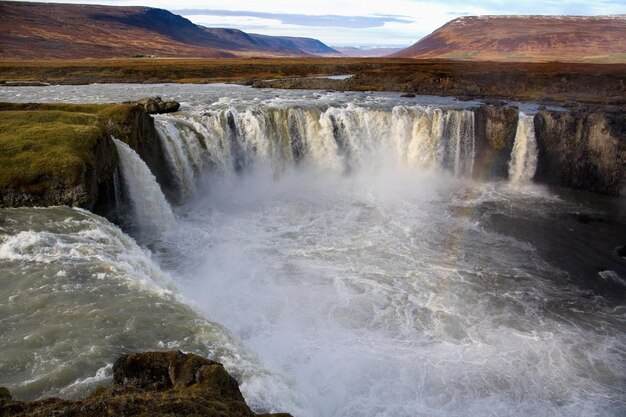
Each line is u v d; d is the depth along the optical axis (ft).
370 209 123.85
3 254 61.11
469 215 123.75
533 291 88.07
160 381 39.58
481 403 59.82
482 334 73.92
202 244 98.73
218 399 35.94
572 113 147.74
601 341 74.18
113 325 49.01
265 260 93.45
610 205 135.64
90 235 69.36
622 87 212.43
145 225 102.01
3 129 94.27
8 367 41.93
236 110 139.74
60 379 40.57
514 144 152.97
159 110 138.92
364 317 76.33
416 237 107.86
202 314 55.62
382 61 416.05
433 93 217.97
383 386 61.46
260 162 139.23
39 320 48.73
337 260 94.94
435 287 86.74
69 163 81.00
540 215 126.41
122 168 100.12
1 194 76.69
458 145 153.07
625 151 139.23
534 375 65.31
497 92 219.61
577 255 104.01
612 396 62.34
